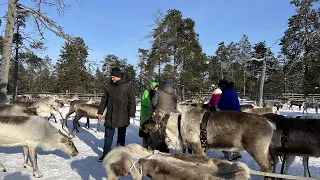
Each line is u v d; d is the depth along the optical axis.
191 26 38.66
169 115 5.66
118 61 56.66
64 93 46.72
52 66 62.50
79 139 10.94
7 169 6.46
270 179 4.92
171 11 38.09
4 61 11.49
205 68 40.94
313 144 4.86
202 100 25.12
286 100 38.16
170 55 38.69
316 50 11.34
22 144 6.09
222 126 5.07
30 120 6.21
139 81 46.94
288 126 5.04
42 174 6.16
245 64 52.97
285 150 5.07
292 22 10.62
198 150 5.29
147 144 7.26
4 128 5.92
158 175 3.89
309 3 10.27
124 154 4.07
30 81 55.75
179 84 38.78
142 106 7.79
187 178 3.76
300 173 6.43
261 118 5.03
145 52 39.34
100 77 54.56
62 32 12.10
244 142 5.00
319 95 37.03
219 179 3.64
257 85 55.31
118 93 7.30
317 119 4.96
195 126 5.26
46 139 6.32
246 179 3.63
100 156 7.91
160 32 37.75
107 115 7.38
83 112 13.26
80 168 6.64
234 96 6.80
